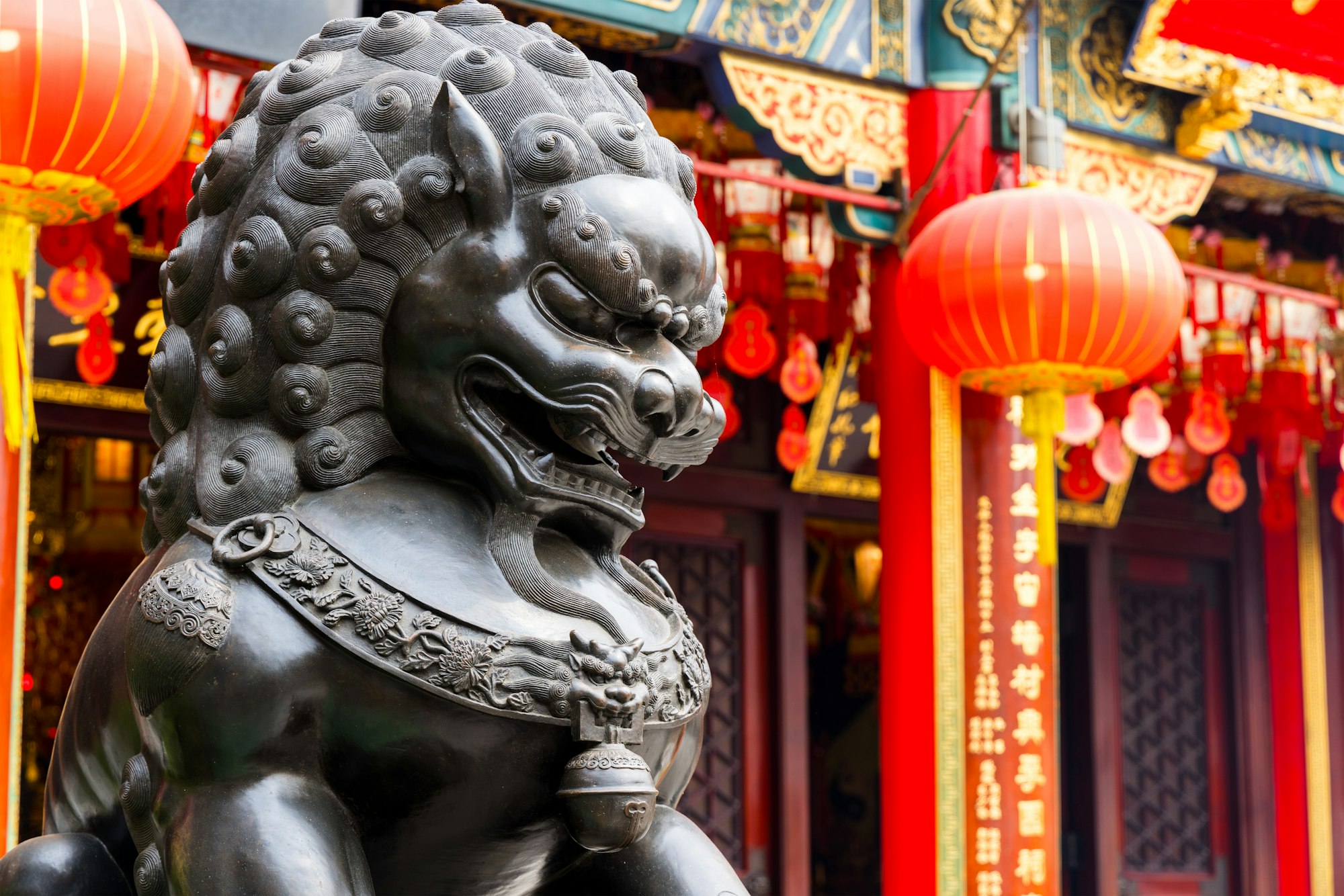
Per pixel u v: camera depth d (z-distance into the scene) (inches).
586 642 62.6
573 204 65.0
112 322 279.9
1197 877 401.1
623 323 65.9
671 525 339.6
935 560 249.8
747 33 237.6
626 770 61.6
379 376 66.2
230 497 64.1
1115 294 204.8
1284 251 334.0
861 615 448.8
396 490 65.4
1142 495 406.6
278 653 60.4
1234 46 268.1
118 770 66.4
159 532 69.9
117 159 144.0
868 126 251.0
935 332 216.5
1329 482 421.4
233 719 60.1
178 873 59.7
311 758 61.6
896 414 255.9
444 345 64.4
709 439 68.4
